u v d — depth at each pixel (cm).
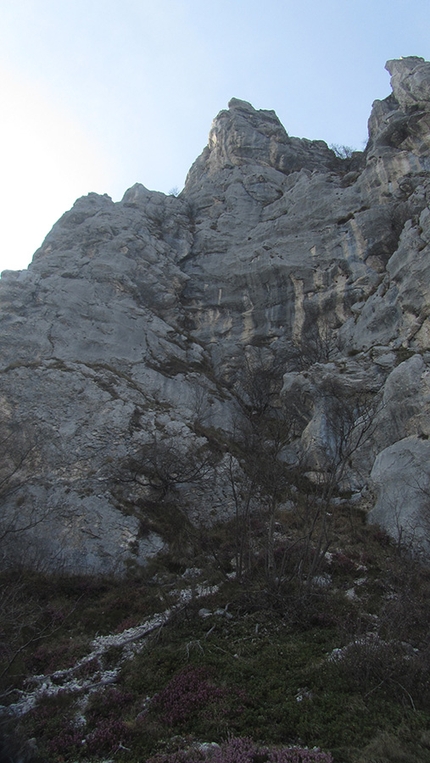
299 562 1478
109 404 2497
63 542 1881
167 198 4322
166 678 1086
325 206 3641
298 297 3400
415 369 2223
